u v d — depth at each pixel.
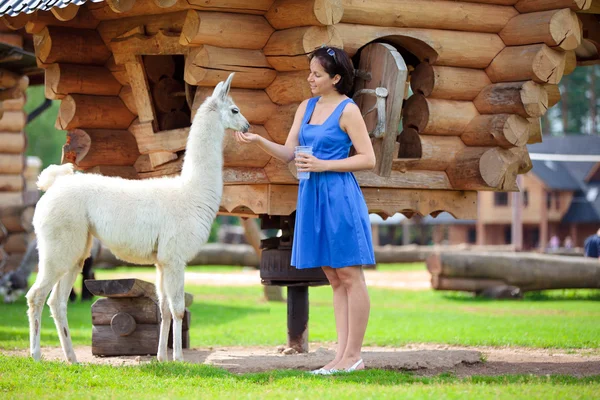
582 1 10.27
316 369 9.21
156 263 9.08
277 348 11.65
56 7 9.28
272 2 9.60
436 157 10.63
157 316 10.22
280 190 10.10
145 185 8.96
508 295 23.14
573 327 14.80
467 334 13.75
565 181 61.69
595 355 11.05
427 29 10.34
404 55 11.29
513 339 12.75
